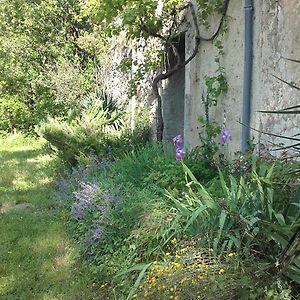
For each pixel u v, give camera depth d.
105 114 10.34
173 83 9.00
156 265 3.46
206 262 3.35
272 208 3.36
